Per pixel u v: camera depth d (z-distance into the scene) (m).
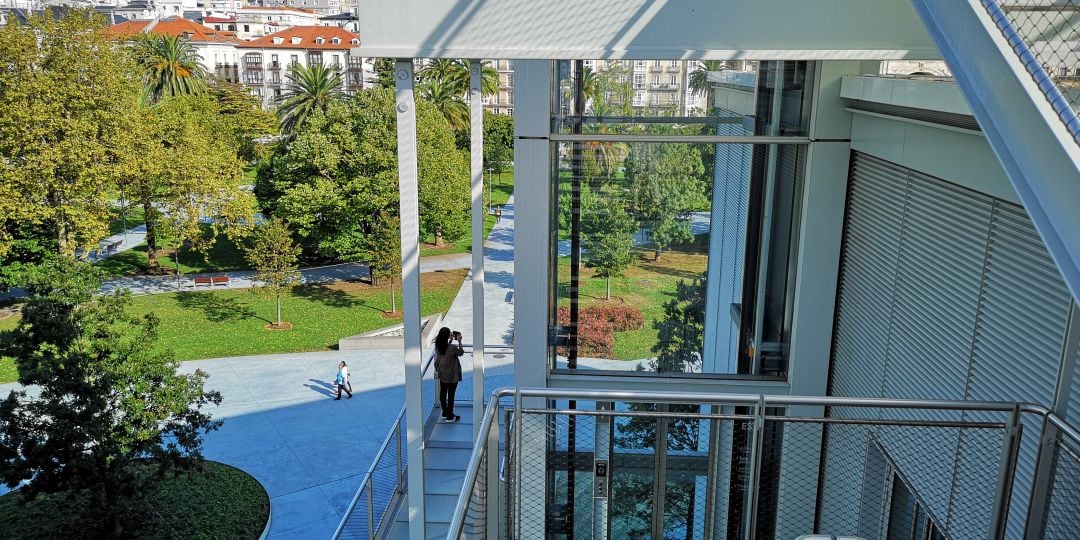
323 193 30.72
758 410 4.18
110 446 13.47
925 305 4.98
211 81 62.94
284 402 20.12
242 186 51.50
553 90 6.39
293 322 27.45
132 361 13.73
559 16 5.13
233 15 140.62
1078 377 3.67
